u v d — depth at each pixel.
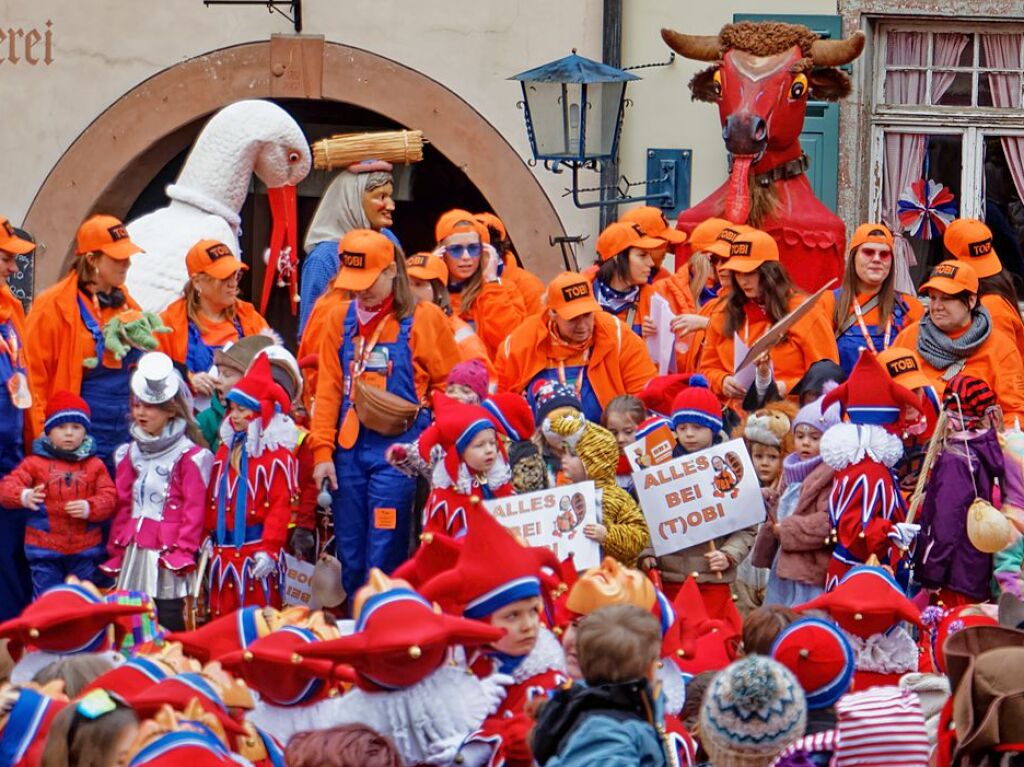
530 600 8.78
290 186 19.67
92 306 15.45
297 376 15.26
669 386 14.60
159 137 23.22
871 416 12.76
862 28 22.12
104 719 7.19
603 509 13.19
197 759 6.80
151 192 25.61
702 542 13.48
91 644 9.46
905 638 10.57
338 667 8.52
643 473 13.52
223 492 14.33
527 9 22.66
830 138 22.25
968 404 13.27
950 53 22.50
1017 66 22.45
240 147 19.17
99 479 14.59
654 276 17.84
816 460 13.16
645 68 22.36
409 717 8.24
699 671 10.17
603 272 17.25
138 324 15.35
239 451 14.31
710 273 17.72
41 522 14.54
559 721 7.68
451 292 17.50
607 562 9.20
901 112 22.55
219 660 8.60
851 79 20.61
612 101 20.53
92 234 15.34
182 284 18.52
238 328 16.59
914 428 13.05
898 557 12.88
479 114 22.81
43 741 7.75
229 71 23.06
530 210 22.75
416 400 14.71
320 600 14.43
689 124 22.33
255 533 14.30
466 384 14.12
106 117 23.25
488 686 8.65
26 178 23.44
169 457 14.27
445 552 9.38
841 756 7.33
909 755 7.25
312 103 25.52
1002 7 21.97
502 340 17.33
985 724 7.83
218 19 23.08
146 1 23.14
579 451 13.40
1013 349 15.17
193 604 14.30
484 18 22.75
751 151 18.97
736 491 13.43
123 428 15.36
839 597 10.45
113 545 14.43
